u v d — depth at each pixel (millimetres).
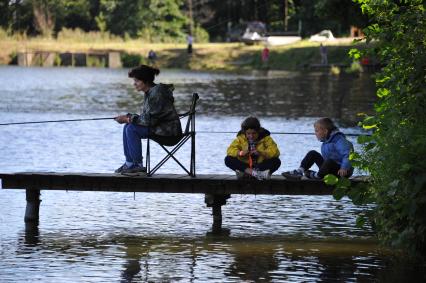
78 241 22906
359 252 21891
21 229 24281
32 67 152750
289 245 22609
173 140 24812
